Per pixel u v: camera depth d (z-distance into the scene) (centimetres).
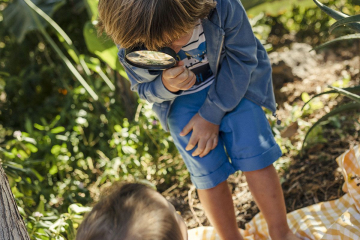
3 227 120
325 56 427
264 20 498
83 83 340
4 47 477
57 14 449
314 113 317
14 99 463
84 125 339
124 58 154
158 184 278
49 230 193
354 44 438
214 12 155
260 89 174
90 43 289
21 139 291
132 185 102
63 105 405
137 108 318
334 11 159
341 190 228
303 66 391
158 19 129
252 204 238
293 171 254
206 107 170
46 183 287
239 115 171
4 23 381
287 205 232
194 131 171
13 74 475
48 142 312
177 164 279
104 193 105
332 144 269
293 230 196
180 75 153
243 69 164
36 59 470
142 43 140
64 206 254
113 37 139
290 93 362
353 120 291
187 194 262
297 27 511
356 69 378
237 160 174
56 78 459
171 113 179
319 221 194
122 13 130
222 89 167
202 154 172
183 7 131
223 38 160
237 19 159
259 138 171
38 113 439
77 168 307
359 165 183
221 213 181
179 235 92
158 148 285
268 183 173
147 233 87
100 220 90
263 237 203
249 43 164
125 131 296
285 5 342
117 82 362
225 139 178
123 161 281
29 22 365
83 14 450
